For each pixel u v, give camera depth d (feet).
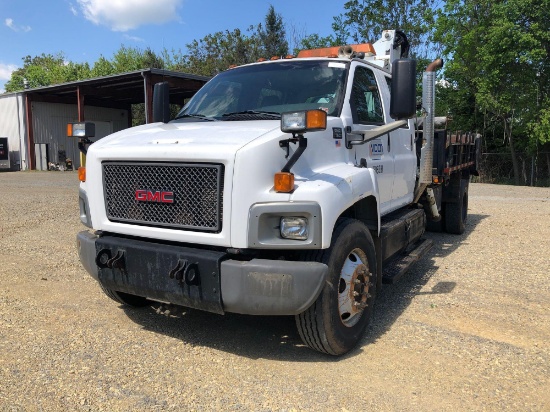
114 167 13.38
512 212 38.96
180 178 12.12
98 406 10.49
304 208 11.23
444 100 100.32
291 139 11.57
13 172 95.20
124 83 86.89
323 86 15.66
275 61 17.52
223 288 11.46
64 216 35.22
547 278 20.33
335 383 11.58
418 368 12.37
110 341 13.85
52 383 11.41
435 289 18.90
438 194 25.91
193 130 13.48
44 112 103.45
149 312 16.28
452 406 10.61
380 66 19.94
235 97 16.37
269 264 11.25
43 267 21.27
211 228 11.75
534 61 79.87
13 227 30.63
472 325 15.25
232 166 11.31
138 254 12.65
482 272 21.27
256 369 12.30
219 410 10.39
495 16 84.64
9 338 13.85
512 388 11.41
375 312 16.40
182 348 13.51
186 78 80.07
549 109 82.12
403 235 17.88
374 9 112.27
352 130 15.01
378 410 10.44
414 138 21.34
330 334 12.25
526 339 14.21
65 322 15.20
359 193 13.25
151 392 11.09
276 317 16.01
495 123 98.27
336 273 12.28
